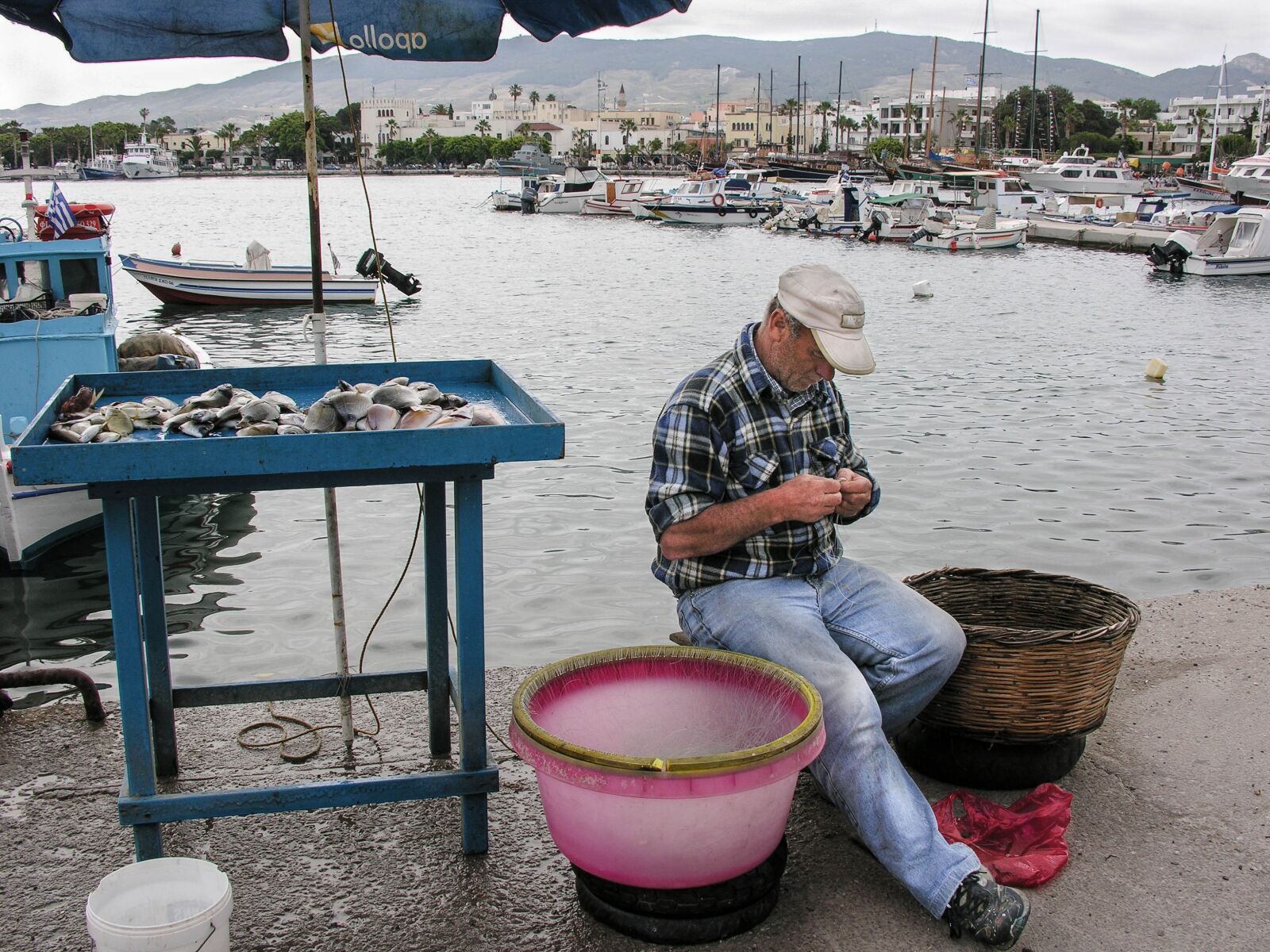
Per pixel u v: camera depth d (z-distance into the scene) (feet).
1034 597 11.50
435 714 10.45
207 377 10.44
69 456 7.15
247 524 27.99
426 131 602.85
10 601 23.44
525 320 73.46
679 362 55.93
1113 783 10.25
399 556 25.54
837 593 9.46
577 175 211.00
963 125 396.16
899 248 140.46
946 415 43.37
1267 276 107.14
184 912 7.35
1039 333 68.80
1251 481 34.12
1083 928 8.23
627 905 7.98
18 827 9.37
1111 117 416.67
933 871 8.13
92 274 29.99
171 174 508.12
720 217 175.52
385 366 10.79
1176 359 59.31
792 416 9.29
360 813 9.68
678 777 7.30
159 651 9.79
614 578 24.47
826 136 463.01
